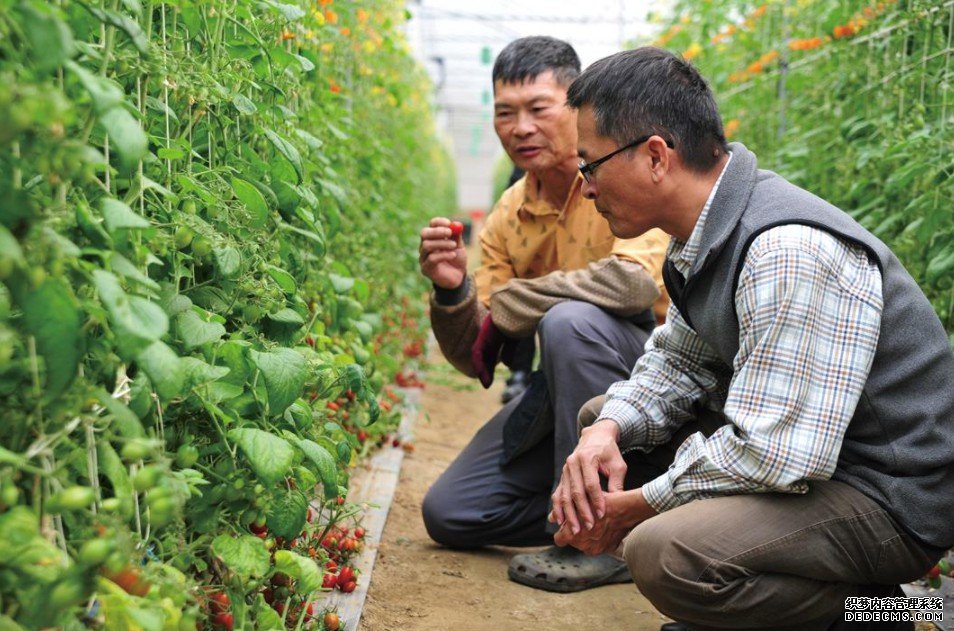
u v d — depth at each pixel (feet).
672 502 6.71
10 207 3.88
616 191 6.80
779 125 18.42
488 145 119.65
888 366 6.28
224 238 6.36
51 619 4.07
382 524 10.35
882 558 6.31
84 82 4.05
